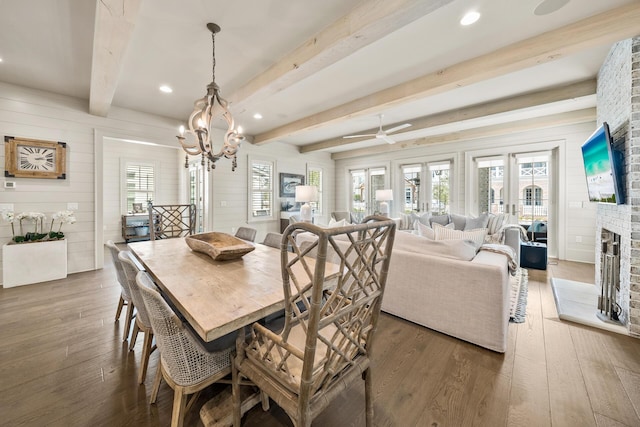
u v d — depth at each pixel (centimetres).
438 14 206
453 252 226
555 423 136
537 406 147
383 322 246
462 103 396
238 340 120
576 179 470
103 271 399
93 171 400
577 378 169
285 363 104
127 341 210
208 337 97
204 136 234
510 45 248
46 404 147
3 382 163
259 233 633
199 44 247
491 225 465
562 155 481
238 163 589
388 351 200
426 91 308
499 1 194
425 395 156
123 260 158
